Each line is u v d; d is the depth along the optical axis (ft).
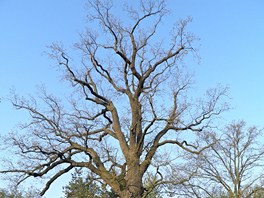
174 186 80.43
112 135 87.10
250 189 136.67
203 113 86.58
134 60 86.84
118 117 87.10
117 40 88.07
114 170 81.76
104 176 81.35
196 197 117.80
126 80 88.07
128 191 78.79
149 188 79.92
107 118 89.10
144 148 83.20
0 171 79.36
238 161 132.77
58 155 81.76
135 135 84.02
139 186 79.87
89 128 81.15
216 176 127.03
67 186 99.30
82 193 93.25
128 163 81.35
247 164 132.87
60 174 81.82
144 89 87.04
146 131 83.51
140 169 81.10
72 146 82.89
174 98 85.76
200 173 113.91
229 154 131.64
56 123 83.35
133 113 85.10
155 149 84.23
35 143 81.30
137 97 86.28
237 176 131.44
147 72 87.25
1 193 85.35
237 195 130.62
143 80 86.43
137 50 87.92
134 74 86.22
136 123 84.23
